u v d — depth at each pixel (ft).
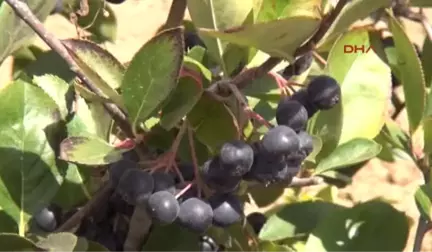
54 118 1.68
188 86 1.58
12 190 1.66
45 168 1.67
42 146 1.67
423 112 1.72
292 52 1.51
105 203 1.75
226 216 1.58
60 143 1.60
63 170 1.68
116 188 1.62
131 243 1.75
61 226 1.72
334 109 1.84
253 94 1.89
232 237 1.84
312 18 1.45
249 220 2.01
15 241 1.49
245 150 1.54
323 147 1.85
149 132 1.66
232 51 1.64
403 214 1.79
